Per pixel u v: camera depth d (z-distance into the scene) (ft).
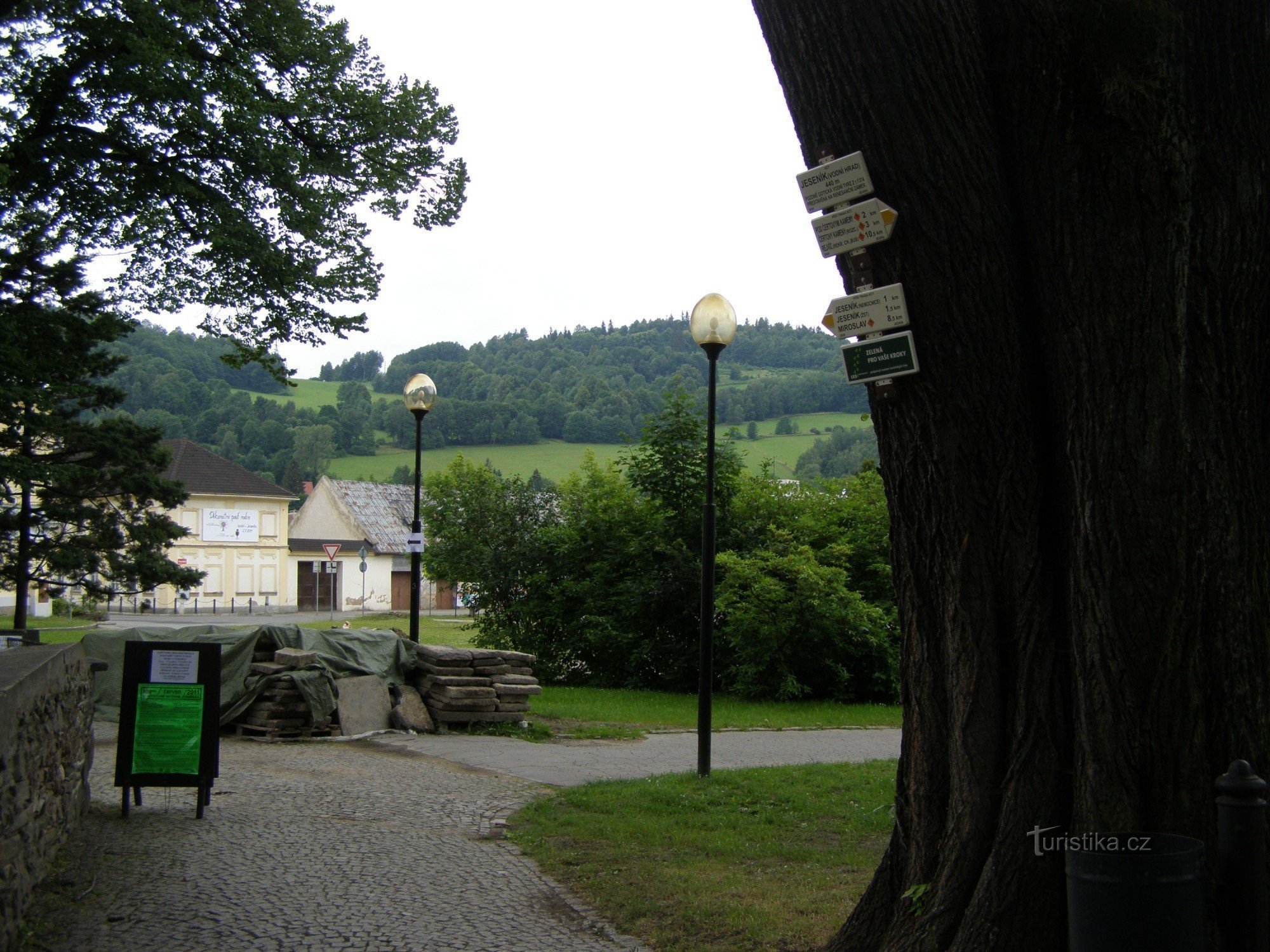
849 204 14.48
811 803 30.01
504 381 406.21
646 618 73.67
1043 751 13.69
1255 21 13.46
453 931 17.90
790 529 73.36
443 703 44.01
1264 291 13.52
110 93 53.21
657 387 377.71
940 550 14.62
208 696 26.25
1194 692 12.75
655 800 29.94
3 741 15.24
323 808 27.84
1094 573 13.17
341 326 62.90
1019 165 14.12
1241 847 11.46
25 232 55.62
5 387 61.26
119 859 21.67
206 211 56.75
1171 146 13.04
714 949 17.15
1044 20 13.46
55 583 89.86
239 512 208.85
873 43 13.94
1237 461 13.20
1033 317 14.26
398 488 248.52
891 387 14.61
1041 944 13.12
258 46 59.21
